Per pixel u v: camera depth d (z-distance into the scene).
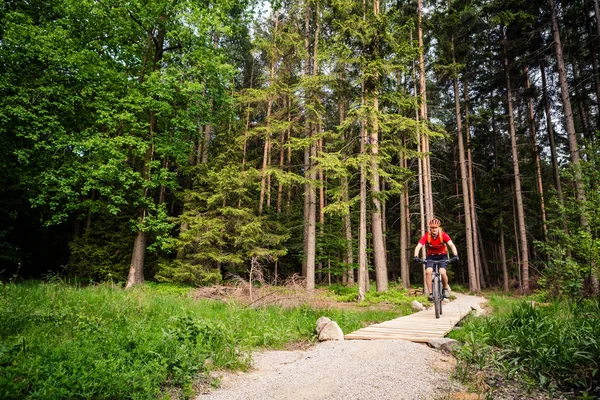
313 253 16.08
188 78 15.48
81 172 13.37
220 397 3.32
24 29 13.69
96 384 3.13
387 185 25.81
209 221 15.38
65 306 6.69
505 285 26.28
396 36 14.98
